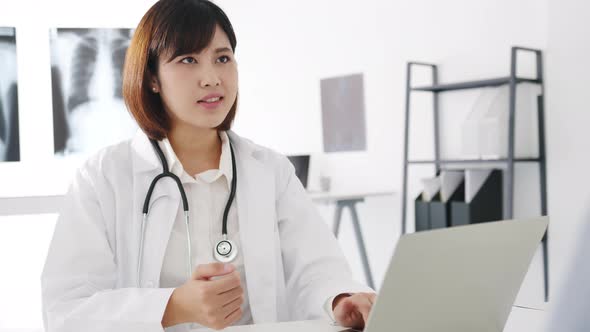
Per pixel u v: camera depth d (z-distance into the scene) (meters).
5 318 3.24
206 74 1.08
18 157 2.79
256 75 4.89
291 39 4.62
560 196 3.11
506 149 3.19
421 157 3.82
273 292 1.17
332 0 4.32
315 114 4.50
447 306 0.66
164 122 1.17
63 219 1.10
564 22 3.06
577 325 0.30
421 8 3.77
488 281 0.69
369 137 4.15
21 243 3.34
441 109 3.70
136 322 0.87
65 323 0.93
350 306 0.90
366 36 4.12
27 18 2.81
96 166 1.17
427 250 0.59
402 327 0.63
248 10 4.91
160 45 1.09
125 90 1.17
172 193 1.14
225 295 0.85
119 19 2.95
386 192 3.83
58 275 1.04
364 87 4.16
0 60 2.79
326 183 4.33
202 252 1.16
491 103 3.24
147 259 1.12
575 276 0.31
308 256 1.20
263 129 4.88
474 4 3.47
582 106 3.02
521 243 0.70
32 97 2.82
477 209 3.26
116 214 1.14
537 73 3.15
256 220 1.20
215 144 1.23
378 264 4.16
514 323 0.89
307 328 0.89
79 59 2.90
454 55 3.60
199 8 1.10
